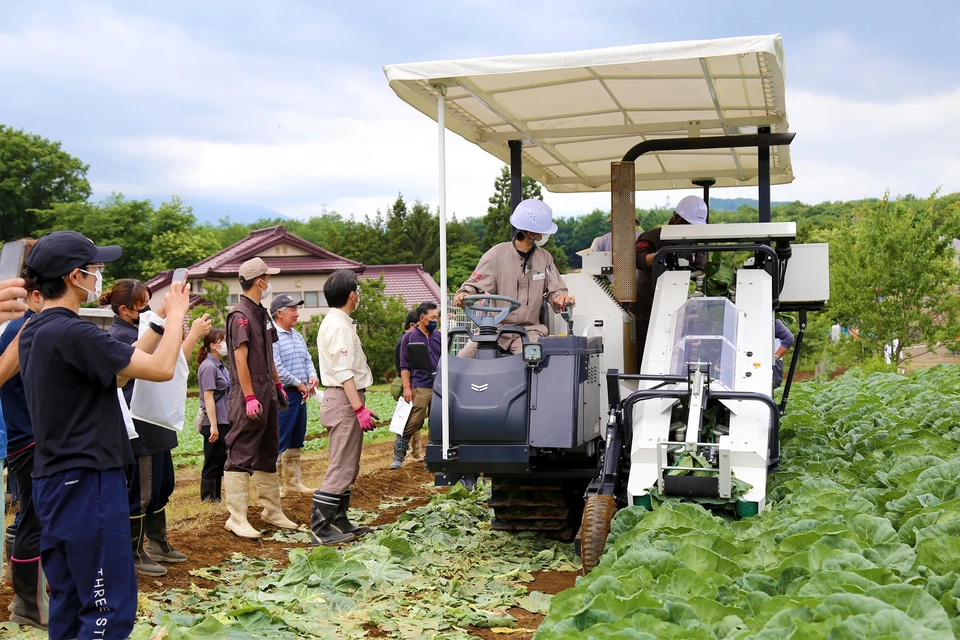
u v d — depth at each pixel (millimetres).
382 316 35000
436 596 5602
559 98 7121
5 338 5047
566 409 6105
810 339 21781
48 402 3930
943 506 4512
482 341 6500
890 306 20328
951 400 9039
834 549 4062
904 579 3854
